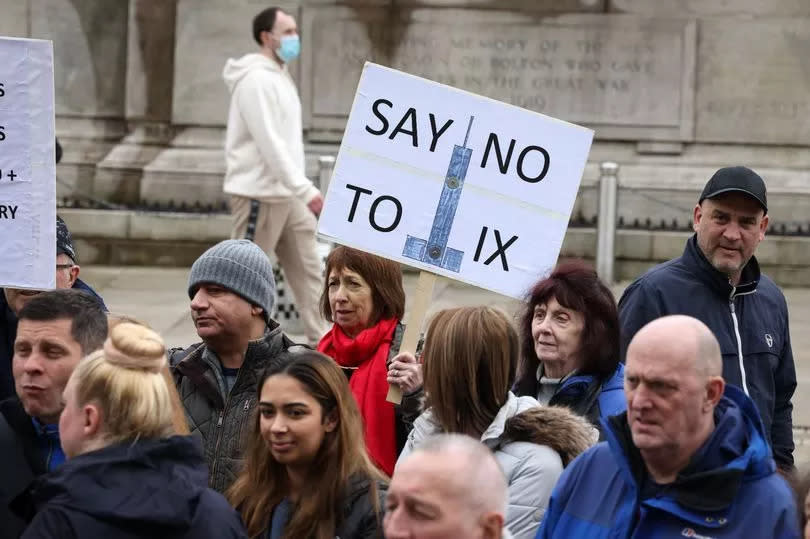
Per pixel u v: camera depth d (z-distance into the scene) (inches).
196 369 455.8
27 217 454.3
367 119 477.4
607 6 1384.1
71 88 1405.0
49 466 392.5
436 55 1393.9
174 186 1371.8
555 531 353.1
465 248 475.8
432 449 290.7
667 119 1376.7
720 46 1376.7
